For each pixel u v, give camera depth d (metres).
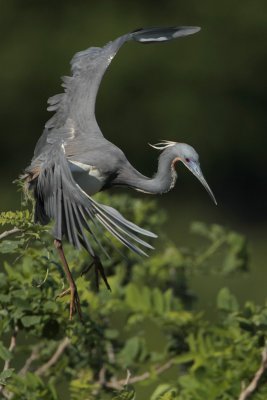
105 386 11.68
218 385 10.84
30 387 10.18
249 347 10.97
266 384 10.84
